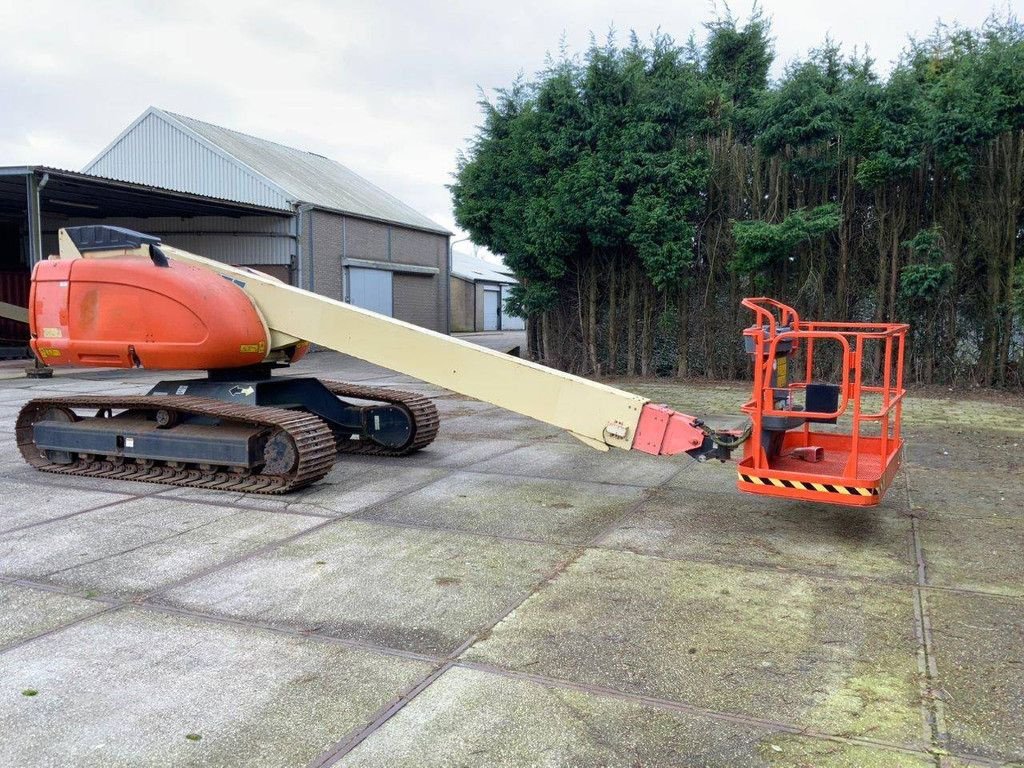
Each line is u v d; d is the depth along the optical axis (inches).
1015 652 139.1
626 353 611.2
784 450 237.8
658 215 528.1
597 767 105.0
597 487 264.2
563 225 570.6
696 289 572.7
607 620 152.9
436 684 127.3
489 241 635.5
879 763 106.0
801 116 501.0
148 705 120.2
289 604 160.4
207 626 149.5
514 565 184.9
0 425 380.8
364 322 254.7
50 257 284.2
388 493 253.0
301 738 111.3
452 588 169.8
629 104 552.7
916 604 161.2
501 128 629.6
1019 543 202.4
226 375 280.2
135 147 899.4
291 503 239.1
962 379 508.1
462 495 251.4
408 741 110.8
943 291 497.7
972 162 477.7
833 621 152.7
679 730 114.2
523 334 1433.3
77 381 564.1
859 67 555.5
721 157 552.4
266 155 981.8
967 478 275.6
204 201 735.7
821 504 241.9
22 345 850.8
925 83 517.7
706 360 575.2
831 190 532.7
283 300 266.4
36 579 173.5
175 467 266.7
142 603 160.6
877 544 201.8
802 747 110.0
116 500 241.6
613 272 597.3
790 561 188.4
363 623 151.3
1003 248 486.3
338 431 315.6
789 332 202.4
